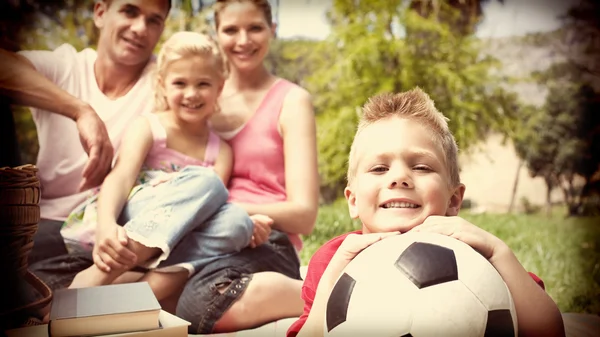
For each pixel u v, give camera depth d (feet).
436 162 4.10
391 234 3.91
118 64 7.06
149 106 7.06
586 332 6.08
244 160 7.06
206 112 7.03
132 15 7.04
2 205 5.98
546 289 7.34
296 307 6.66
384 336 3.44
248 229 6.73
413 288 3.47
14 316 6.15
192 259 6.66
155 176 6.93
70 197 6.93
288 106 7.14
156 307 4.26
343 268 3.97
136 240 6.70
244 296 6.43
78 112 7.04
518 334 3.73
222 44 7.12
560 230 7.51
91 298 4.52
